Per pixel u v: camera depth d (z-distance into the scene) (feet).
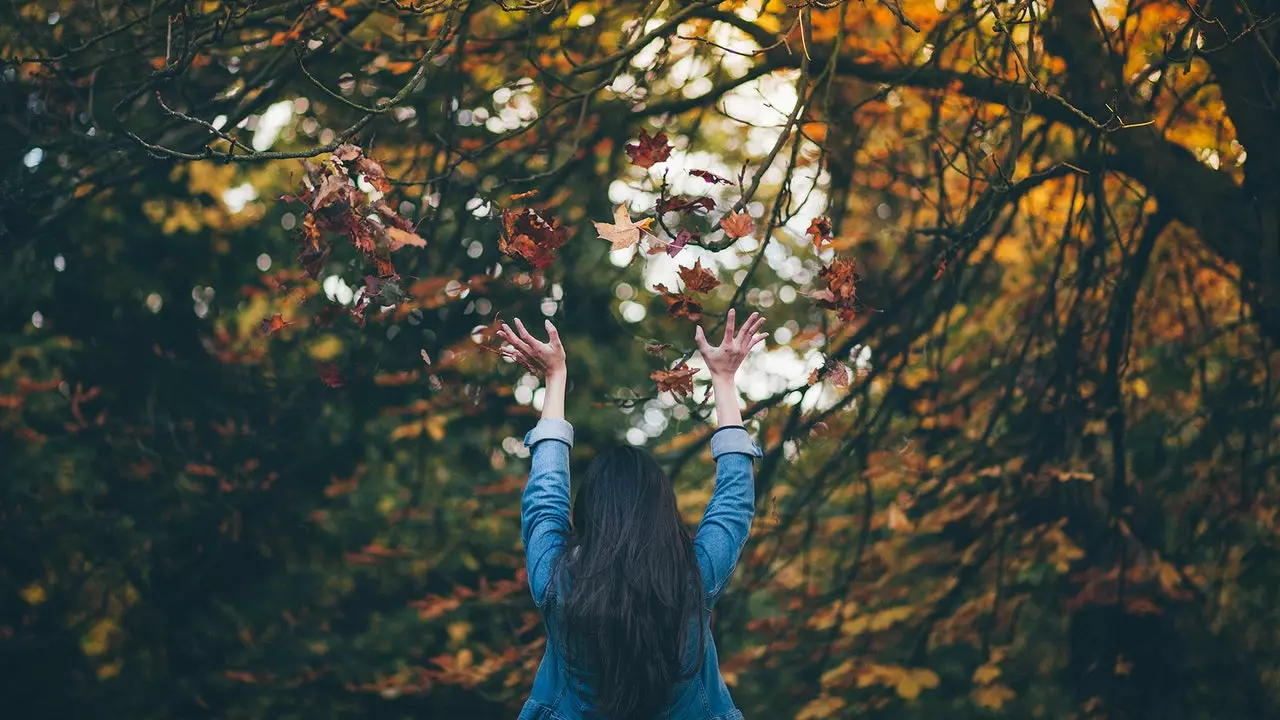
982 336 25.93
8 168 19.39
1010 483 23.98
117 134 18.89
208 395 27.78
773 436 23.22
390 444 28.60
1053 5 18.62
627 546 6.74
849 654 24.89
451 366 24.93
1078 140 19.95
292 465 27.48
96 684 27.58
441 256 23.63
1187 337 23.56
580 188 25.00
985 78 18.85
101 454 26.89
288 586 28.66
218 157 9.71
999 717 25.79
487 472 29.94
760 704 26.96
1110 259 23.43
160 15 18.63
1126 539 23.20
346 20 17.49
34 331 27.61
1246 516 23.11
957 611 25.18
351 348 26.35
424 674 24.84
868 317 21.85
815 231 10.86
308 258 9.90
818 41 20.80
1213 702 23.47
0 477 25.90
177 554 27.78
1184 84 19.81
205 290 28.71
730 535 7.10
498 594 24.03
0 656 27.09
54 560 27.17
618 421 31.89
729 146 25.95
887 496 27.09
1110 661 23.93
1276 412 22.35
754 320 7.73
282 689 26.94
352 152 9.78
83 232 27.22
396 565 28.43
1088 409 22.63
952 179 22.56
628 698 6.57
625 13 20.43
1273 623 23.95
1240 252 18.99
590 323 31.48
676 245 10.07
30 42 19.29
